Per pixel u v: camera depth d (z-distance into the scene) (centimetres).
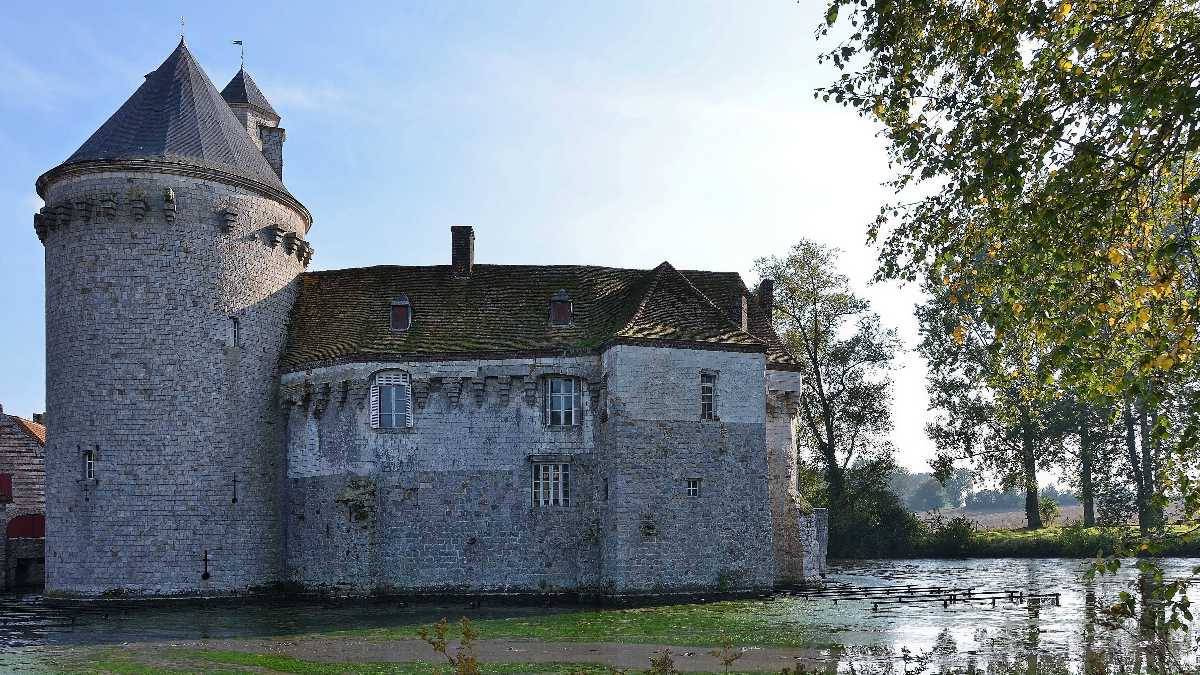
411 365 4016
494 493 3919
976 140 1403
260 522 4034
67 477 3856
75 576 3806
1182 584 1148
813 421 6800
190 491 3872
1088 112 1341
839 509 6769
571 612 3416
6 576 4978
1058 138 1318
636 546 3641
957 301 1620
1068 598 3628
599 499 3831
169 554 3816
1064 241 1394
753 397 3841
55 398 3931
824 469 7062
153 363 3866
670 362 3775
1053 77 1348
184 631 3053
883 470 6919
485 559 3888
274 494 4094
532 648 2638
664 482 3703
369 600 3853
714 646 2623
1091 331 1261
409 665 2391
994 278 1556
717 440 3778
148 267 3894
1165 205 1452
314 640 2839
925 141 1534
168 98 4122
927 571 5250
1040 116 1342
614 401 3712
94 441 3825
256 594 3975
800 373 4275
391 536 3925
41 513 5316
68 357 3888
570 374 3944
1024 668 2228
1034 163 1357
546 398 3962
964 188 1484
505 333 4100
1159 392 1262
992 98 1486
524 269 4453
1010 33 1431
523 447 3931
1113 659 2317
